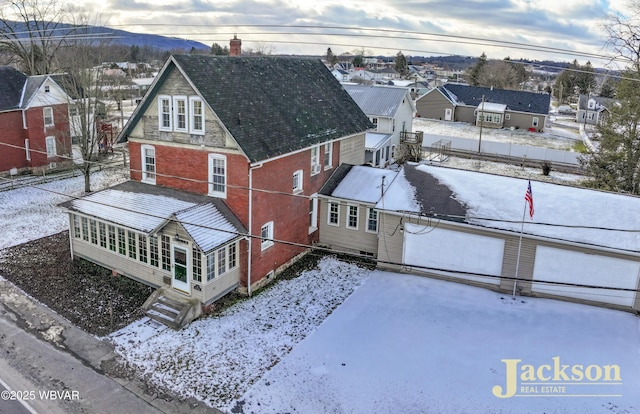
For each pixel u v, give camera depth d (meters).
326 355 16.69
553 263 20.36
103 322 18.66
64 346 17.12
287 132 22.45
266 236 21.78
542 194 22.41
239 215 20.55
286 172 22.47
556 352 16.80
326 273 23.30
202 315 19.20
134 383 15.26
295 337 17.81
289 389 14.96
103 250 22.36
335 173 27.11
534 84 156.38
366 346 17.23
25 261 23.72
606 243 19.30
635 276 19.27
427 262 22.70
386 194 23.58
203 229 18.88
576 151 52.66
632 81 32.25
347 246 25.70
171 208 20.28
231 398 14.58
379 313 19.50
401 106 44.53
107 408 14.15
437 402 14.38
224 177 20.70
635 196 21.97
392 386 15.07
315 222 25.95
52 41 55.62
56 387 15.01
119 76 77.19
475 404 14.30
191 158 21.41
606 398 14.48
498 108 68.50
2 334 17.78
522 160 49.06
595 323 18.72
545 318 19.08
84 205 22.41
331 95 29.02
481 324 18.64
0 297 20.39
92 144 35.38
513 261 20.89
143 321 18.75
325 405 14.28
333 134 25.64
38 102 38.72
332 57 164.00
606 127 34.34
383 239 23.28
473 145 54.56
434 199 22.81
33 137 38.78
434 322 18.78
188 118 20.89
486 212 21.56
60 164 41.03
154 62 135.38
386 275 23.06
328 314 19.47
